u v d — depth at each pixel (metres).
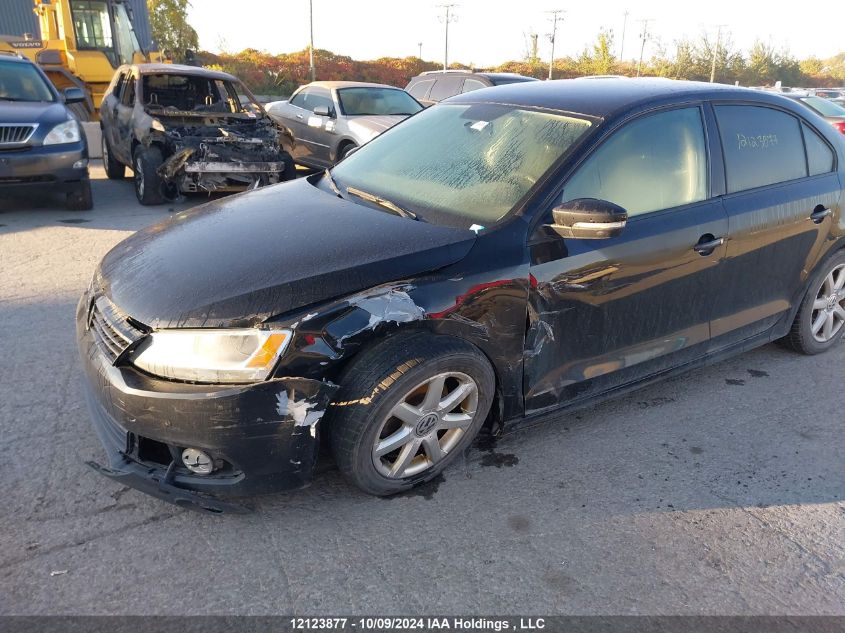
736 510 2.80
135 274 2.66
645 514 2.74
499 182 2.99
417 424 2.63
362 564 2.39
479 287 2.62
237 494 2.41
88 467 2.86
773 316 3.86
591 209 2.63
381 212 3.01
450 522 2.63
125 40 12.12
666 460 3.13
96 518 2.55
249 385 2.28
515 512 2.71
